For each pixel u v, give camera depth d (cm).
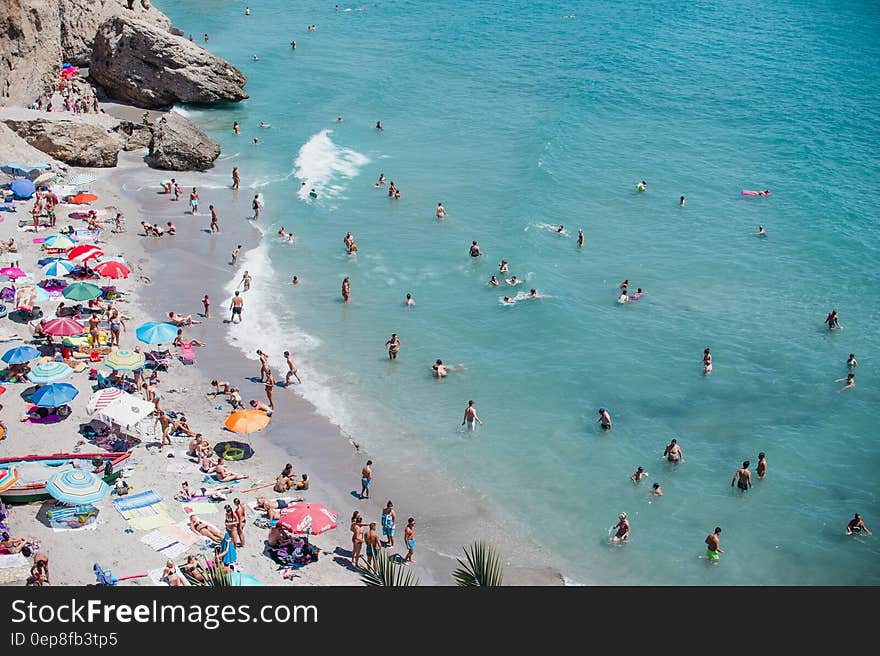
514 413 4103
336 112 8319
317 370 4356
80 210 5656
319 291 5122
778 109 8600
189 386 4097
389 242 5747
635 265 5550
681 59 10312
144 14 9288
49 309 4472
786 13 12644
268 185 6550
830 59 10344
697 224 6147
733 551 3309
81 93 7912
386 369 4406
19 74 6875
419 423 4009
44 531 3002
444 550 3247
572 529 3412
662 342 4716
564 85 9262
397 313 4925
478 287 5209
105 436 3547
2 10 6538
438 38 11288
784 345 4706
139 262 5203
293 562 3036
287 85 9138
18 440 3462
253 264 5369
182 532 3080
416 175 6869
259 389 4150
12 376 3850
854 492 3653
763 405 4212
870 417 4128
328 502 3438
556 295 5125
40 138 6266
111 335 4300
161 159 6606
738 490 3647
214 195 6306
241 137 7569
